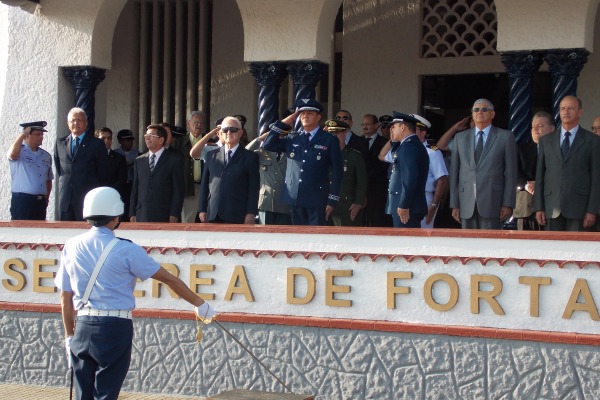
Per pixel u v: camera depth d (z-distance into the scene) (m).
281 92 15.30
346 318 9.00
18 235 10.24
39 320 10.16
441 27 14.67
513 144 9.76
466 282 8.60
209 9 15.95
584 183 9.48
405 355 8.78
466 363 8.58
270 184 11.23
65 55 13.41
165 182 11.42
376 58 14.94
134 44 16.09
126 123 16.14
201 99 15.83
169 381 9.59
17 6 13.48
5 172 13.67
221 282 9.47
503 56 11.64
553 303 8.34
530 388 8.38
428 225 11.23
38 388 10.02
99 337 7.27
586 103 13.88
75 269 7.38
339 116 12.38
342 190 11.67
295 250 9.19
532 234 8.39
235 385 9.35
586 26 11.30
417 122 10.57
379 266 8.90
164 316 9.62
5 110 13.66
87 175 11.98
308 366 9.10
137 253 7.36
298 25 12.38
